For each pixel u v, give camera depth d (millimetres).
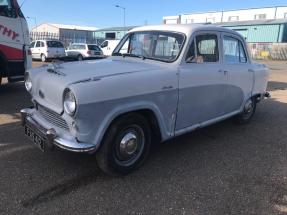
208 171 4129
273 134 5785
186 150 4809
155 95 3883
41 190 3498
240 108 5910
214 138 5418
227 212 3244
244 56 5848
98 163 3734
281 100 9102
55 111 3598
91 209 3197
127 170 3879
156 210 3229
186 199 3447
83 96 3273
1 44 7484
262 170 4234
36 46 23469
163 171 4066
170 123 4211
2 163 4090
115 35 53312
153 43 4652
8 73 7766
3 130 5324
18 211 3113
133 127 3820
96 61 4590
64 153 4426
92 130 3426
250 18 58969
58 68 4062
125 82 3586
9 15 7543
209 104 4855
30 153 4418
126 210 3209
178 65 4238
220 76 4949
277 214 3252
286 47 37219
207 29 4762
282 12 55625
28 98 7820
